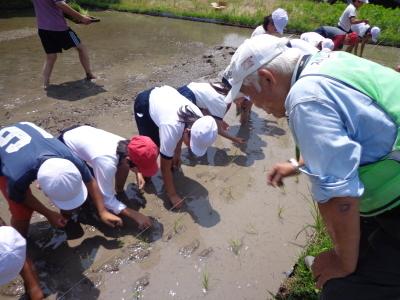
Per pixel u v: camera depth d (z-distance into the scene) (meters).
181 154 4.36
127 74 6.54
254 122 5.12
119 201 3.43
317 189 1.53
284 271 2.90
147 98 3.71
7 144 2.83
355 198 1.50
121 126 4.81
